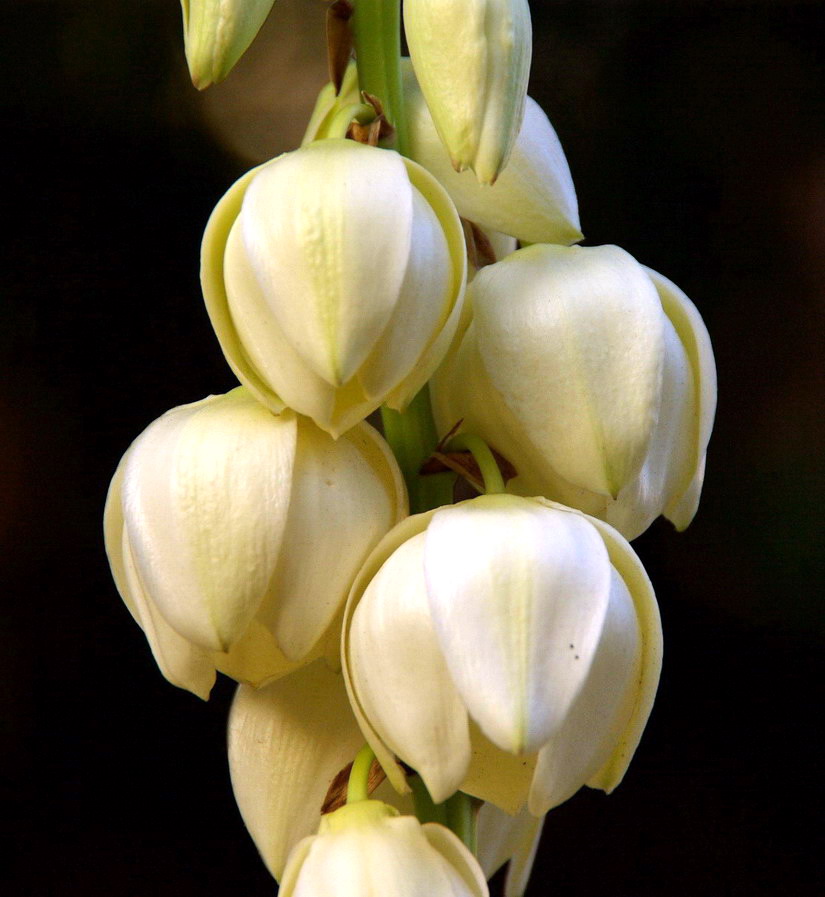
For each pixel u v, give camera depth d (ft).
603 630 2.12
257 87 3.92
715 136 3.96
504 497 2.15
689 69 3.96
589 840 4.04
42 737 4.02
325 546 2.15
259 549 2.14
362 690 2.14
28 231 3.92
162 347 3.95
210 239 2.14
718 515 4.02
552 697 2.10
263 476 2.14
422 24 2.13
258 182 2.13
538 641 2.10
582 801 4.05
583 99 3.96
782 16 3.97
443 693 2.12
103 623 4.04
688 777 4.03
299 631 2.15
